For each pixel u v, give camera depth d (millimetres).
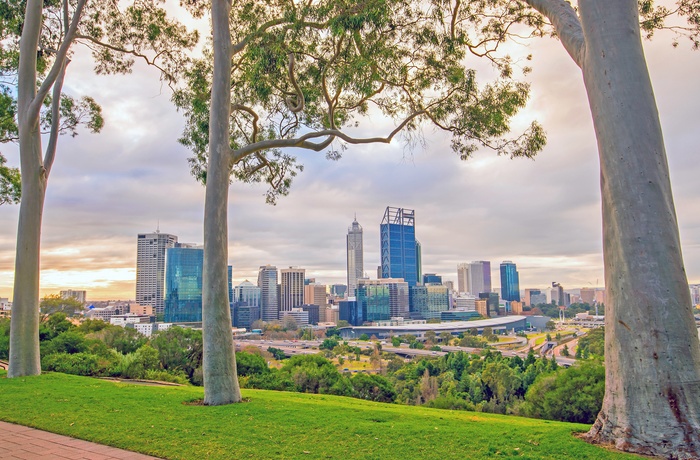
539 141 15422
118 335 41844
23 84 16016
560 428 8703
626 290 6816
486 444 7164
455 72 14930
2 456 6836
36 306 15984
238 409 10195
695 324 6660
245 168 18219
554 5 8828
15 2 17109
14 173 21531
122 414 9625
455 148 16391
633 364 6660
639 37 7340
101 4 17297
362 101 16906
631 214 6848
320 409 10633
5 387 13148
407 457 6617
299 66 15469
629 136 6961
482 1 14188
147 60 18156
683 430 6195
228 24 12305
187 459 6656
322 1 13070
